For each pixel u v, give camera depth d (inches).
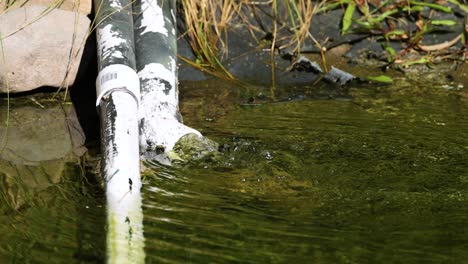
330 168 131.5
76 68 164.1
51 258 102.7
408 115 160.4
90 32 161.9
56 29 161.3
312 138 145.4
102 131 130.3
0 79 159.0
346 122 155.3
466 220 113.7
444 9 198.1
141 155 133.6
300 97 172.1
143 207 115.2
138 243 105.7
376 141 144.3
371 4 199.6
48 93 165.2
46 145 142.9
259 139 144.3
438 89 178.1
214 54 187.0
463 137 147.2
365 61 191.9
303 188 123.9
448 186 125.3
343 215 114.9
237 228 110.3
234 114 160.1
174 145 135.6
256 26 194.7
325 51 193.8
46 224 111.4
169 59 154.1
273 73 184.9
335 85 180.2
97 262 101.9
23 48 158.4
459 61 191.5
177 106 147.4
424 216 115.0
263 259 102.7
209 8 189.8
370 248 105.9
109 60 143.7
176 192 120.9
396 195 121.6
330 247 105.9
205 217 113.2
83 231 109.4
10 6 163.3
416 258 103.7
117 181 119.0
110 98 134.7
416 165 133.4
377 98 171.9
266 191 122.6
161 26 159.0
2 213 115.1
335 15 198.8
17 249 105.0
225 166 131.1
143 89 146.1
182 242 106.3
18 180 127.2
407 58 192.7
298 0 197.3
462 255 104.4
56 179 127.5
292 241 107.2
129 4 159.0
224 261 102.0
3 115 156.0
